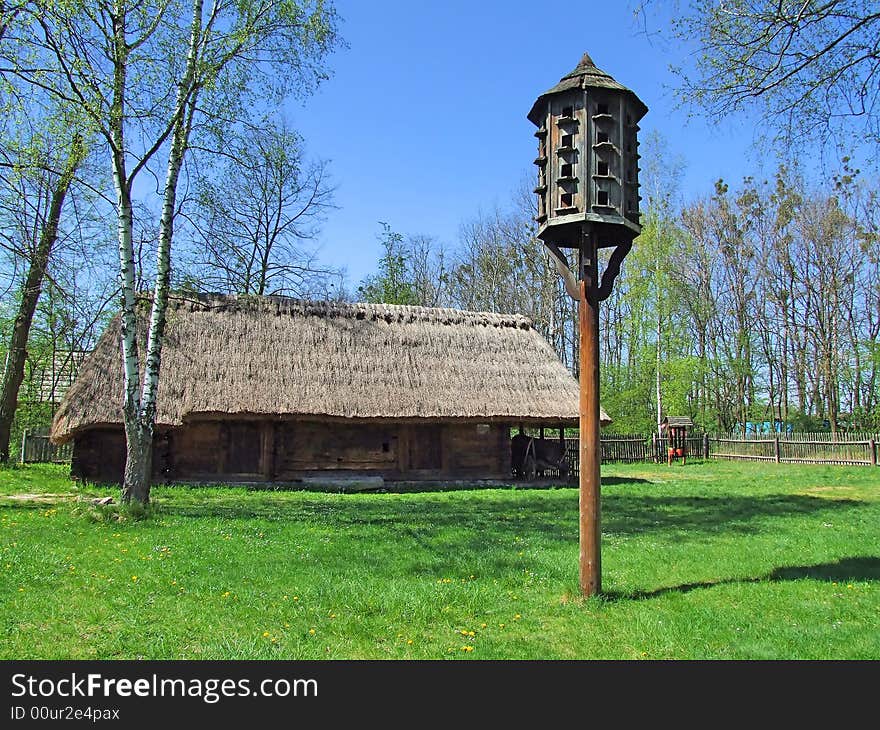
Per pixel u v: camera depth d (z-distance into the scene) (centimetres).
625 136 720
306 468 1888
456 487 1955
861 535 1029
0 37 1114
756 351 4169
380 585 684
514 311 4175
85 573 718
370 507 1373
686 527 1121
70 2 1053
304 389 1836
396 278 3888
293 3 1253
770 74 885
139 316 1817
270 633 546
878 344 3164
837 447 2648
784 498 1577
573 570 764
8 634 534
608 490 1800
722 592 680
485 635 553
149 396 1173
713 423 4059
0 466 1923
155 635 538
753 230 4075
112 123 1132
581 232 698
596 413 668
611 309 4181
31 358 2639
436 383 1975
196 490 1650
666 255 3344
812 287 3919
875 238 3681
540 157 747
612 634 555
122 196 1170
